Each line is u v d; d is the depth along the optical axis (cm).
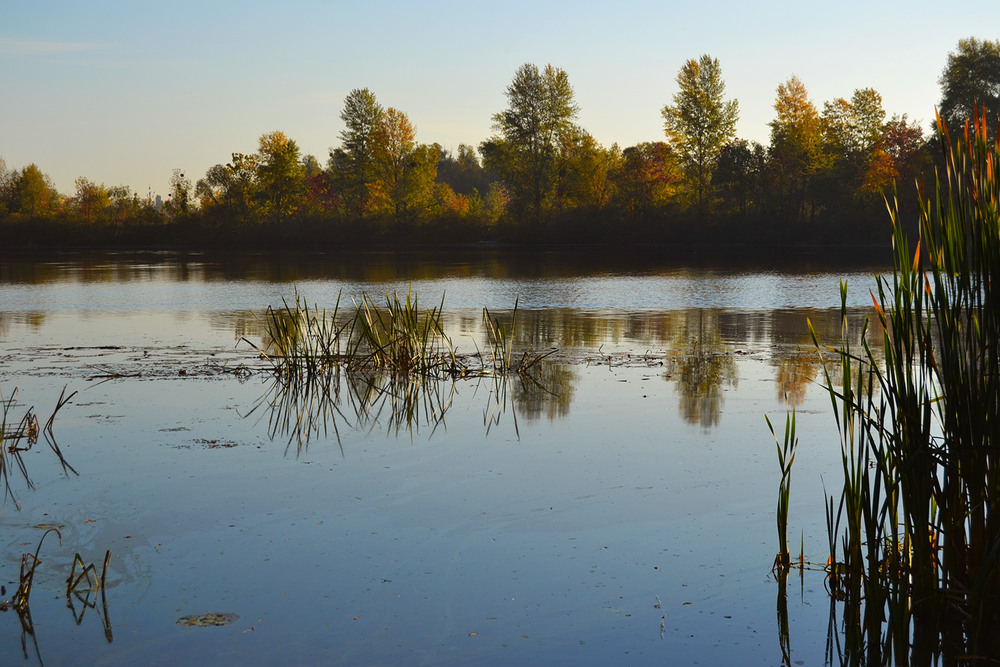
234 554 465
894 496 387
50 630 380
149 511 533
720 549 465
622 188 6331
